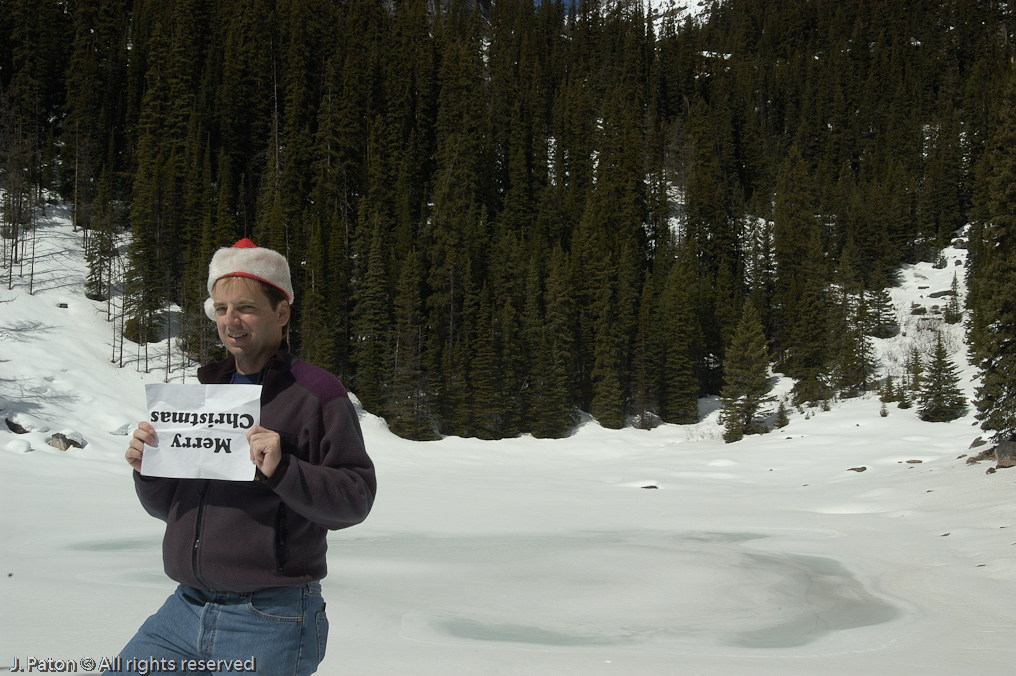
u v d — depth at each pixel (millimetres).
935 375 49625
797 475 36250
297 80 88312
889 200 94188
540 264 73312
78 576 10352
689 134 112375
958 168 97812
